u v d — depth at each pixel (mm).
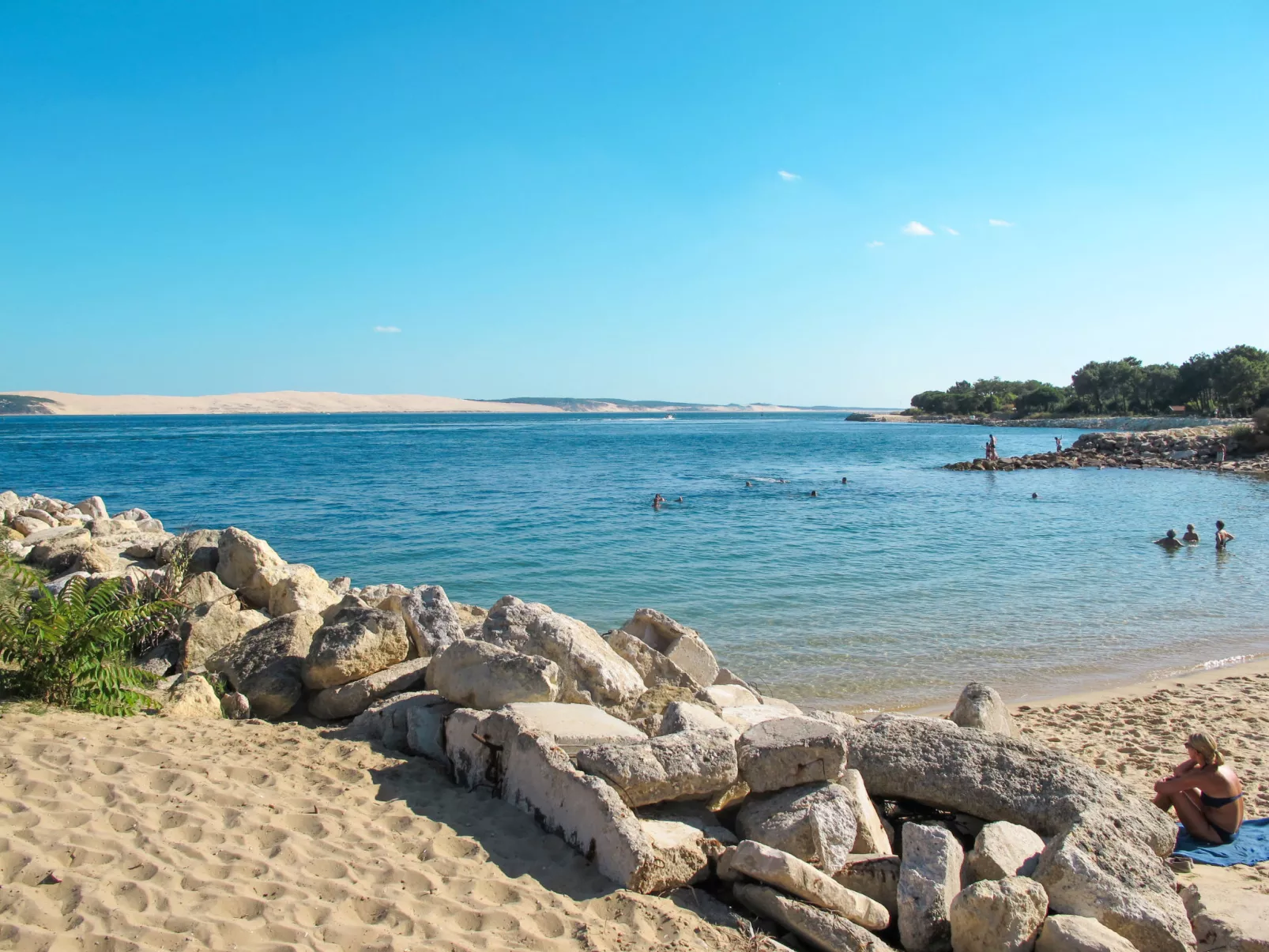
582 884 4934
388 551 23438
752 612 16516
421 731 6762
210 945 3953
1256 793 8422
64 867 4414
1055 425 119750
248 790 5562
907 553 23469
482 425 159375
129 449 76375
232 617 9656
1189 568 21422
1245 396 99125
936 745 6402
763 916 4977
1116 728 10484
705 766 5664
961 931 4719
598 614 16500
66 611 7211
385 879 4730
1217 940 5023
